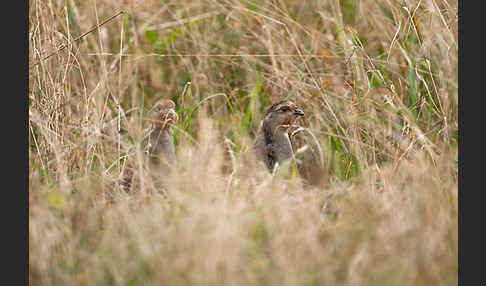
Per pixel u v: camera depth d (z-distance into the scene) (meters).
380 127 17.36
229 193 14.49
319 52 20.50
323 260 11.71
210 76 21.00
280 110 17.38
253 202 13.58
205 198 13.70
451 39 17.66
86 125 16.41
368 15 20.95
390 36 19.73
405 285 11.58
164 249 11.84
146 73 21.59
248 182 15.00
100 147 16.56
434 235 12.54
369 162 16.91
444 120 16.77
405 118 16.80
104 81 17.58
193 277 11.21
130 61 20.70
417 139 16.25
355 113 17.27
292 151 17.64
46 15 17.77
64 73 17.58
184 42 21.83
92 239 13.23
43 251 12.30
